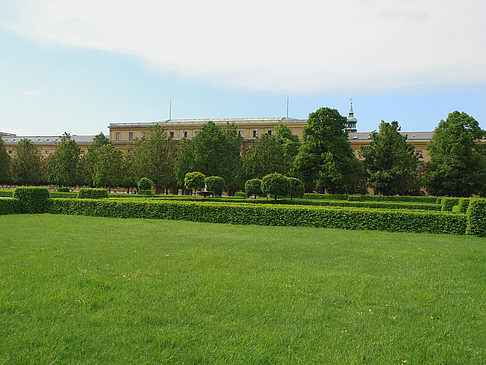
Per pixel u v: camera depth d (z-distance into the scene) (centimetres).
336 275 656
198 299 505
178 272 647
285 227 1402
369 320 455
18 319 418
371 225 1388
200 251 841
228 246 920
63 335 380
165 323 425
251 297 521
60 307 455
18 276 586
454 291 586
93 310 456
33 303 464
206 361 343
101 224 1345
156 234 1102
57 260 712
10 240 936
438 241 1120
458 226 1318
